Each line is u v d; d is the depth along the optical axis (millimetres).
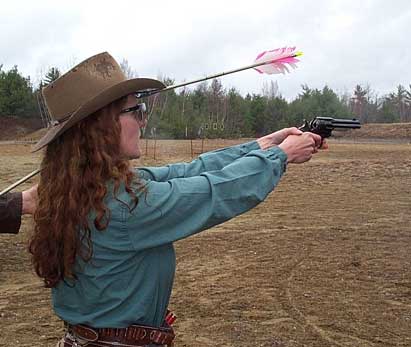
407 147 34562
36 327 6207
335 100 57094
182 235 2041
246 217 12320
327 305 6715
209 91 53281
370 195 15477
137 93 2193
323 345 5617
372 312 6477
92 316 2113
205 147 32562
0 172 21125
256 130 52188
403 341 5688
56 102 2152
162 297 2160
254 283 7594
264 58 2451
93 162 2041
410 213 12672
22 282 7805
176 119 44375
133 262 2066
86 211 2018
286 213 12797
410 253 9070
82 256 2057
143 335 2117
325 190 16484
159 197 2021
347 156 27125
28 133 50781
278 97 57188
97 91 2113
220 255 9125
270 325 6145
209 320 6305
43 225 2082
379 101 73000
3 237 10258
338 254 9062
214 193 2045
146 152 28297
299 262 8625
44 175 2131
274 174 2154
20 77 54688
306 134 2314
